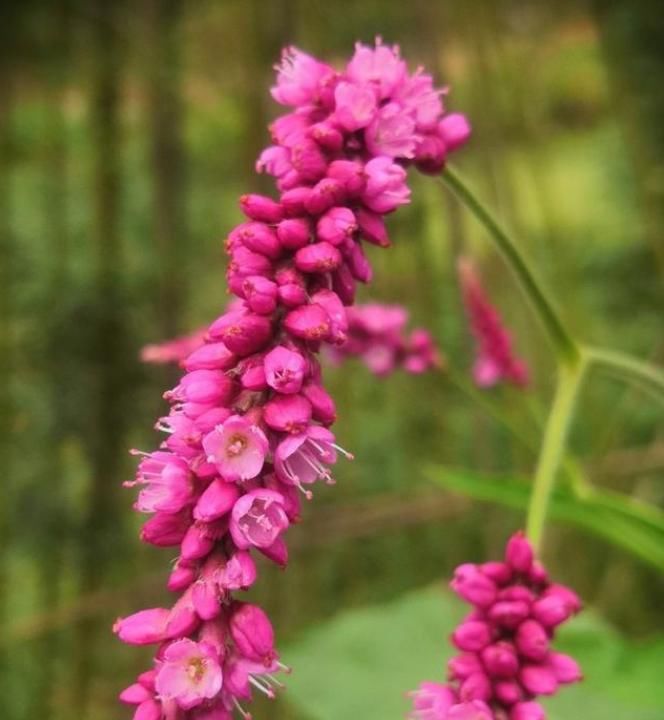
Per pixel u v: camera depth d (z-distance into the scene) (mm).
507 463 326
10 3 306
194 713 88
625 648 152
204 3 319
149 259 323
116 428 313
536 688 103
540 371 305
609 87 345
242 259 96
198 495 90
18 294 318
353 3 309
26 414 314
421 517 299
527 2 348
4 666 322
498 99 309
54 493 318
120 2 310
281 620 306
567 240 365
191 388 90
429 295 322
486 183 304
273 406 90
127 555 323
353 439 332
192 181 361
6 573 322
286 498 90
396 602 190
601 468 266
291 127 106
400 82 109
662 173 343
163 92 314
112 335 312
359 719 176
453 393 332
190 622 88
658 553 153
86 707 319
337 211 96
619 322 368
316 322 91
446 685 106
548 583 109
